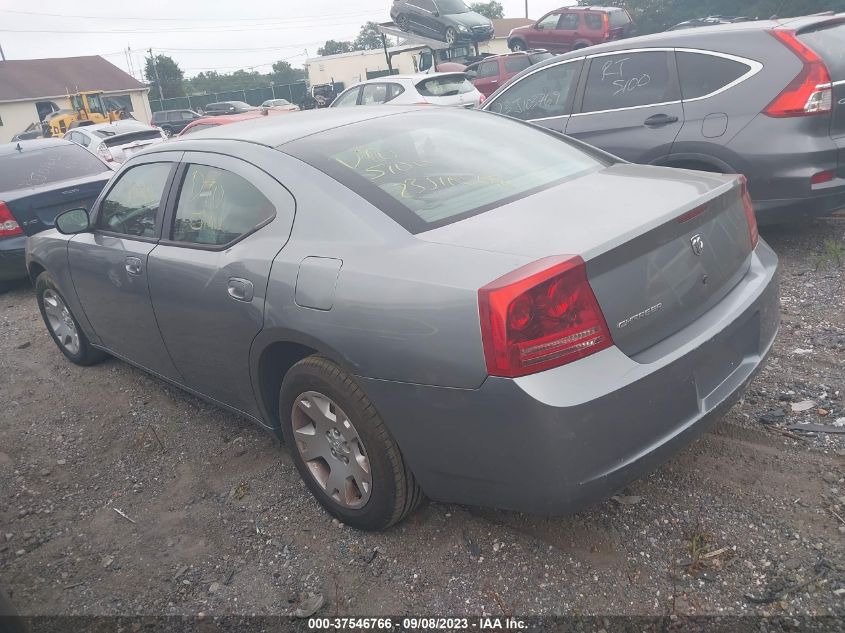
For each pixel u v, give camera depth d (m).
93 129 18.83
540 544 2.71
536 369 2.17
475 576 2.61
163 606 2.70
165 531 3.16
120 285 3.88
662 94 5.59
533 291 2.13
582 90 6.06
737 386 2.62
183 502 3.36
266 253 2.91
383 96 14.01
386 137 3.27
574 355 2.20
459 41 21.17
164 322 3.61
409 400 2.43
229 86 90.25
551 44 23.73
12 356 5.64
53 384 4.96
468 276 2.29
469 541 2.78
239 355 3.16
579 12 22.84
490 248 2.40
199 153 3.50
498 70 19.00
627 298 2.29
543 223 2.51
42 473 3.79
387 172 2.97
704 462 3.04
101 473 3.73
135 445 3.96
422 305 2.34
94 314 4.40
